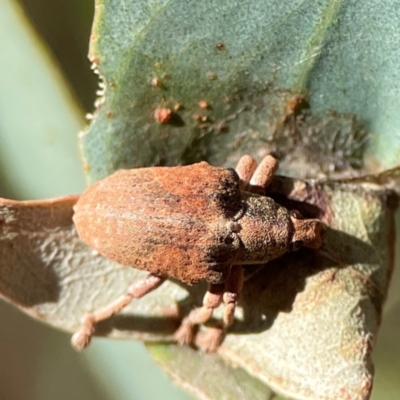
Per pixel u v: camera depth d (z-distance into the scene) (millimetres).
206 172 80
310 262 81
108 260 82
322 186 82
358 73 79
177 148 81
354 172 82
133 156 80
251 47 78
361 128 81
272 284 81
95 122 79
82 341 81
